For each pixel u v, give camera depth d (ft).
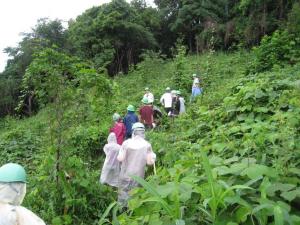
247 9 95.04
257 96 22.11
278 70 39.04
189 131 25.22
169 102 46.14
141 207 11.02
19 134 43.04
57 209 19.76
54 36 119.03
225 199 9.50
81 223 19.31
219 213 9.84
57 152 20.68
